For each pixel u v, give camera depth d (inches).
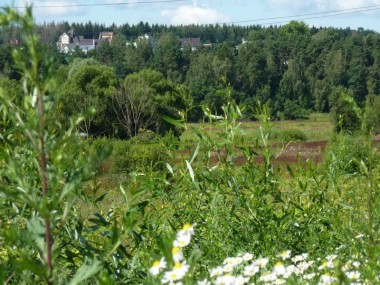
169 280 96.0
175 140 207.6
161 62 4569.4
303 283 135.3
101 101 2018.9
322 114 4207.7
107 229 162.4
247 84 4338.1
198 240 178.2
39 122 84.3
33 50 81.0
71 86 2038.6
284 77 4298.7
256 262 138.9
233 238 179.3
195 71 4352.9
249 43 4483.3
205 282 113.4
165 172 195.2
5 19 77.2
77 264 155.3
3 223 133.6
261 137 204.2
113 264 140.7
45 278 87.4
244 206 187.5
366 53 4404.5
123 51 4744.1
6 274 104.0
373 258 131.8
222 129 201.8
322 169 208.4
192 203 191.5
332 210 192.4
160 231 176.4
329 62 4355.3
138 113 2041.1
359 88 4340.6
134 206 167.8
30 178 117.6
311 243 184.1
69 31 7539.4
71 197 89.6
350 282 128.3
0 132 135.9
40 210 85.0
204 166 200.2
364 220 171.6
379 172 161.9
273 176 199.2
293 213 195.0
